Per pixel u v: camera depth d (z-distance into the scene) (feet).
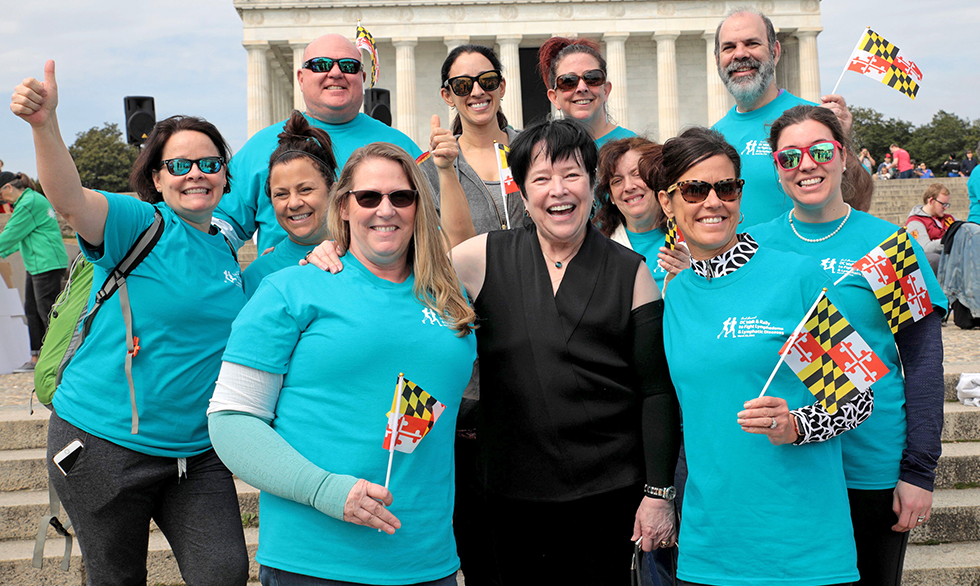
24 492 19.31
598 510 10.61
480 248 11.26
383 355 9.02
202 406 11.64
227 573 11.37
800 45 151.94
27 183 36.04
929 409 11.15
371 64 21.34
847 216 12.05
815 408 9.51
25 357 34.40
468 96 15.98
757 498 9.64
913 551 17.04
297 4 144.56
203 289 11.60
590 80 17.54
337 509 8.51
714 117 148.87
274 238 15.98
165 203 12.20
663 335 10.73
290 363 9.23
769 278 10.02
